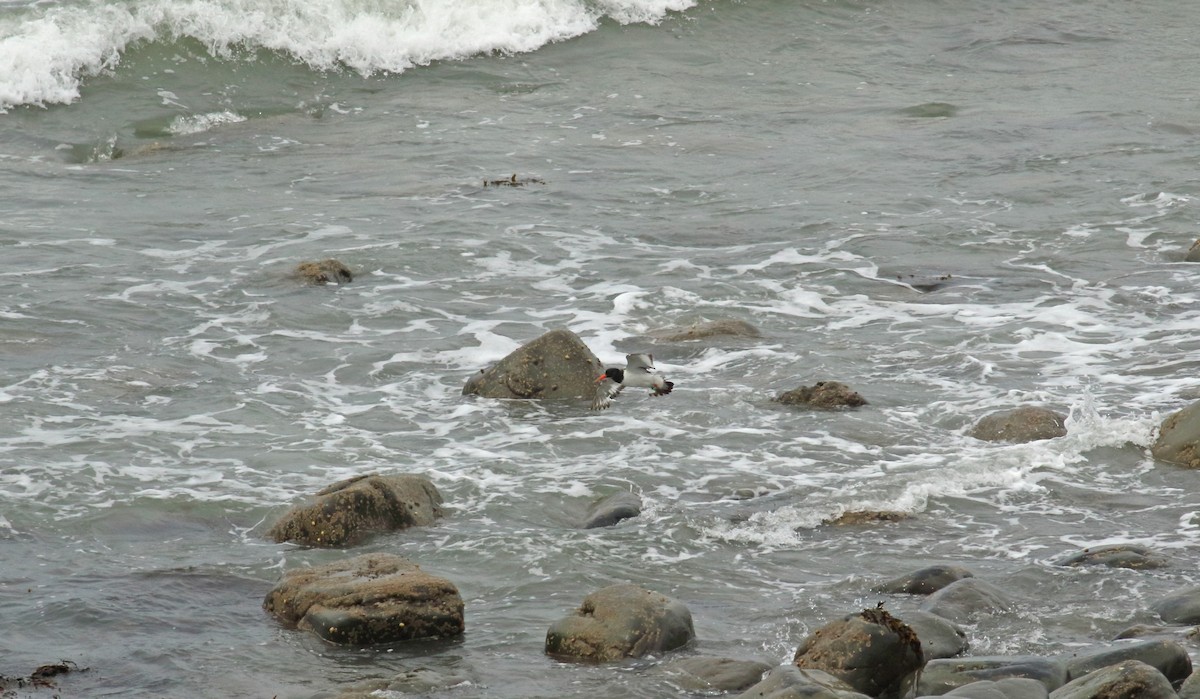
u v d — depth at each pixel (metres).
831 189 87.81
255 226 79.81
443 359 62.53
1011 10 130.38
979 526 45.44
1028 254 76.06
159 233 78.19
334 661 36.31
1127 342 63.06
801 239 78.88
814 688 31.67
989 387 57.97
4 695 34.00
